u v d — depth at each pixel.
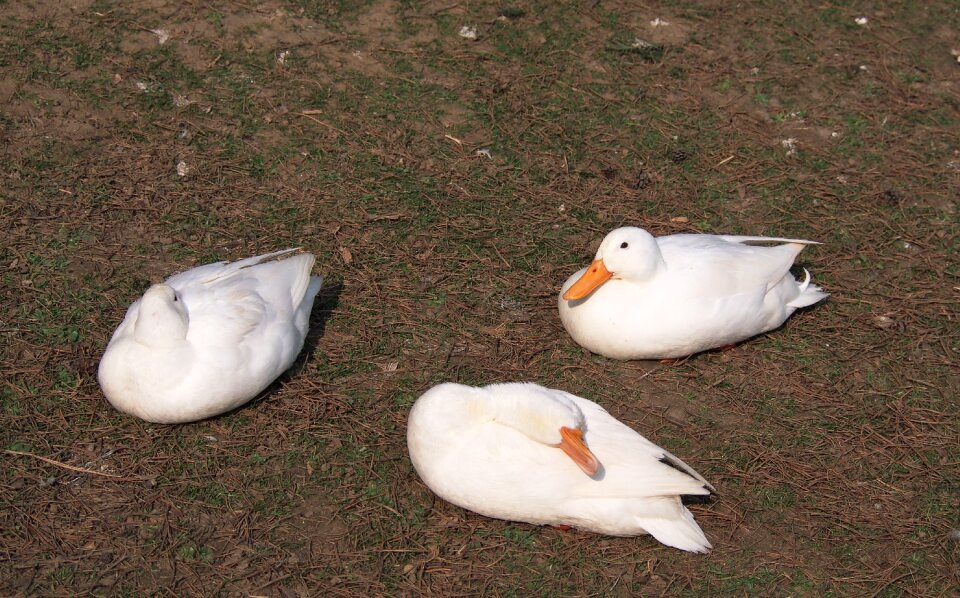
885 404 2.55
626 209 2.84
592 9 3.30
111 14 3.09
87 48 3.01
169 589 2.23
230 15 3.14
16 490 2.30
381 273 2.66
